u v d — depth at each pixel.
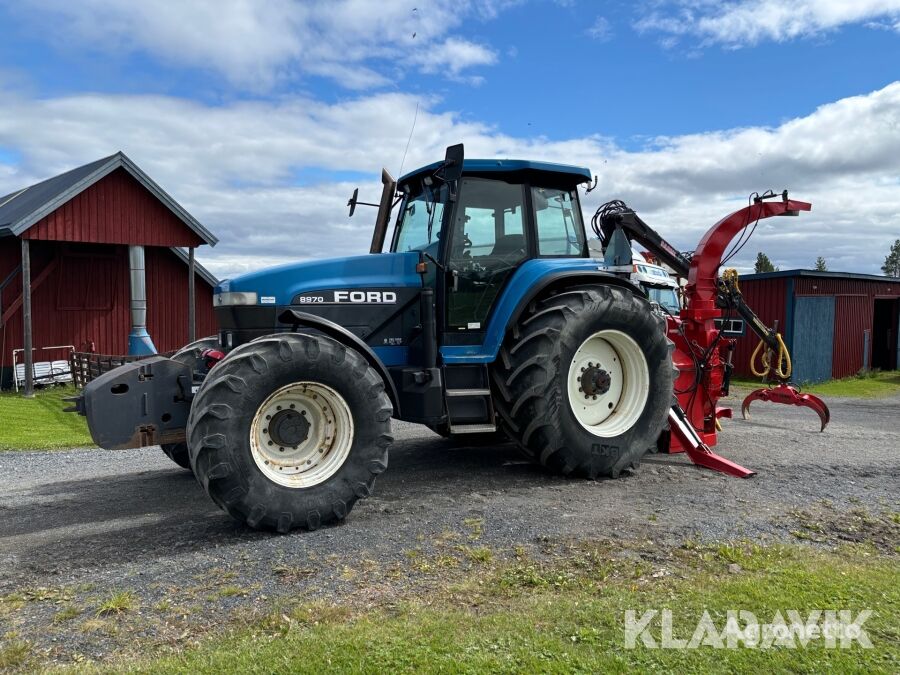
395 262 5.54
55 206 13.55
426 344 5.18
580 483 5.53
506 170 5.66
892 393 16.59
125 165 14.44
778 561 3.75
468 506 4.80
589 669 2.62
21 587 3.50
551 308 5.50
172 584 3.49
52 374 14.84
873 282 20.69
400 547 3.98
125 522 4.68
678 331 7.04
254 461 4.18
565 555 3.84
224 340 5.19
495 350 5.45
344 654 2.71
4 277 15.05
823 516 4.59
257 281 5.10
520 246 5.78
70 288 15.95
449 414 5.28
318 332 5.11
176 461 6.07
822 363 18.86
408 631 2.92
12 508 5.23
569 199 6.19
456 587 3.42
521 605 3.21
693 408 6.98
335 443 4.52
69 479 6.30
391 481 5.66
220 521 4.59
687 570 3.63
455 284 5.49
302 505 4.26
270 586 3.46
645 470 6.00
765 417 10.50
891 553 3.96
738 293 7.17
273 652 2.75
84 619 3.12
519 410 5.48
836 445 7.30
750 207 6.91
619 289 5.91
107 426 4.45
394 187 6.51
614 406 5.95
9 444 8.16
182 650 2.82
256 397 4.18
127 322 16.80
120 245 16.48
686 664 2.66
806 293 18.20
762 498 5.03
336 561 3.78
